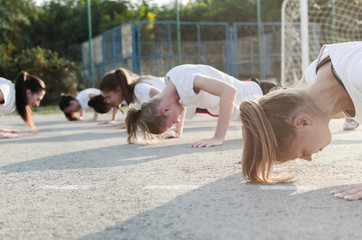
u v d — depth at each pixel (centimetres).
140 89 369
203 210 130
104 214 130
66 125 564
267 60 2012
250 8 2294
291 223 114
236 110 314
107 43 1791
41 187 174
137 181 178
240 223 115
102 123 553
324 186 156
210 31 2292
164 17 2297
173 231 111
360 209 125
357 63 140
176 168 205
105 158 247
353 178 169
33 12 1775
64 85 1194
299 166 196
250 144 148
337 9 1141
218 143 285
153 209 133
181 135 362
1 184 183
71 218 128
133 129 308
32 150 300
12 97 386
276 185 159
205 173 190
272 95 146
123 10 2283
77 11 2286
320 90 147
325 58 154
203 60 1969
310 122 139
